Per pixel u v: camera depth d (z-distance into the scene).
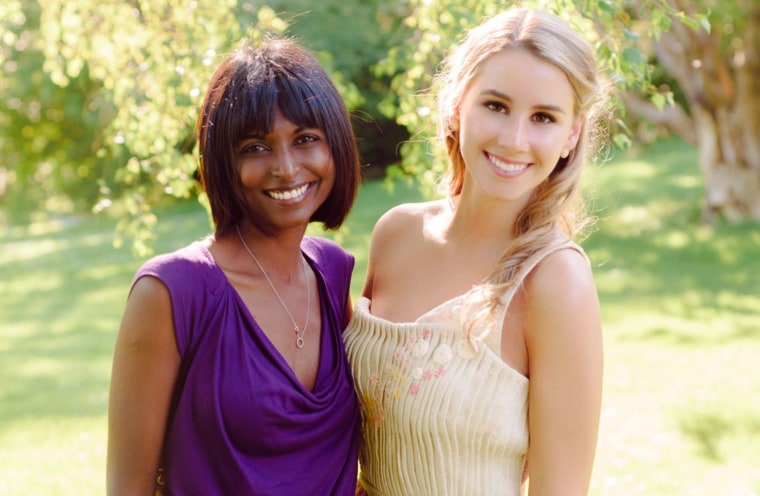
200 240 2.04
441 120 2.28
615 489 4.66
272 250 2.05
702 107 11.54
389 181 4.13
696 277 9.35
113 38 4.00
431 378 2.09
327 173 2.03
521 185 2.02
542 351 2.01
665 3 3.15
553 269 2.02
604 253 10.66
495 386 2.05
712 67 11.27
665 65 11.63
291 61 2.00
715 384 6.12
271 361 1.97
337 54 10.86
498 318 2.04
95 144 4.67
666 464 4.96
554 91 1.97
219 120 1.95
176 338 1.88
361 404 2.23
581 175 2.13
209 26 3.80
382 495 2.24
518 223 2.14
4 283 12.66
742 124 11.45
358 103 4.21
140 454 1.91
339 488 2.07
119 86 4.02
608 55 2.98
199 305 1.90
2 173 21.97
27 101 17.78
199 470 1.91
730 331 7.38
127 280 12.02
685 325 7.61
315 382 2.07
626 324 7.74
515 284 2.04
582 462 2.02
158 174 3.92
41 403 6.78
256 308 2.01
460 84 2.09
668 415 5.65
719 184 11.68
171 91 3.82
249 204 1.99
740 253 10.16
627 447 5.21
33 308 10.85
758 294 8.57
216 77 2.00
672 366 6.54
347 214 2.13
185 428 1.91
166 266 1.90
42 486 5.09
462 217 2.24
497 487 2.09
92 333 9.30
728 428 5.39
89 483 5.12
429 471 2.12
